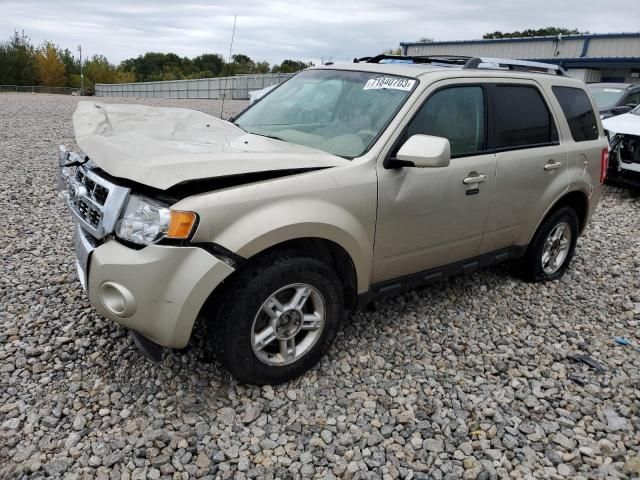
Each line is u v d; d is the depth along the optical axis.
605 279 5.35
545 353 3.86
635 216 7.94
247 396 3.16
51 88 70.56
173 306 2.75
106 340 3.63
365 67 4.10
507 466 2.77
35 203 6.84
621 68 27.05
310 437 2.89
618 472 2.76
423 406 3.19
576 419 3.16
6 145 11.23
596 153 5.05
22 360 3.40
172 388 3.19
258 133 3.97
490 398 3.30
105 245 2.87
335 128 3.71
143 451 2.71
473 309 4.46
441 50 33.97
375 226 3.40
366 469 2.70
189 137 3.56
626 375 3.64
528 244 4.76
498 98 4.18
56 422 2.88
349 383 3.35
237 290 2.91
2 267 4.75
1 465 2.59
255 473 2.63
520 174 4.27
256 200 2.87
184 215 2.68
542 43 29.50
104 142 3.20
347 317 4.14
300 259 3.07
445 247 3.95
